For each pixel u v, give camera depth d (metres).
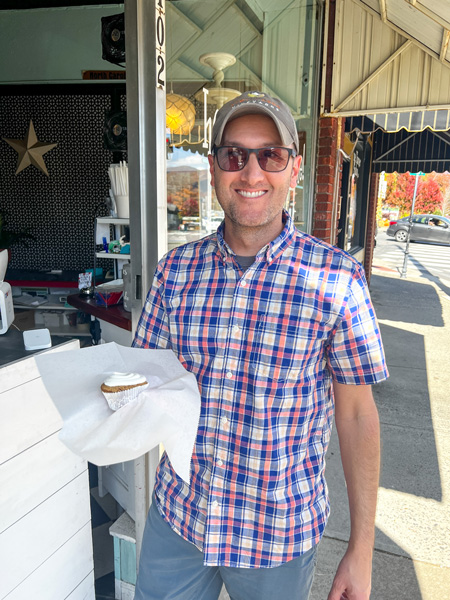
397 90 4.38
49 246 4.45
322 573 2.23
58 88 4.20
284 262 1.09
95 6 4.10
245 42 3.46
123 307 2.38
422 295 9.59
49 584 1.61
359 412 1.16
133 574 1.96
